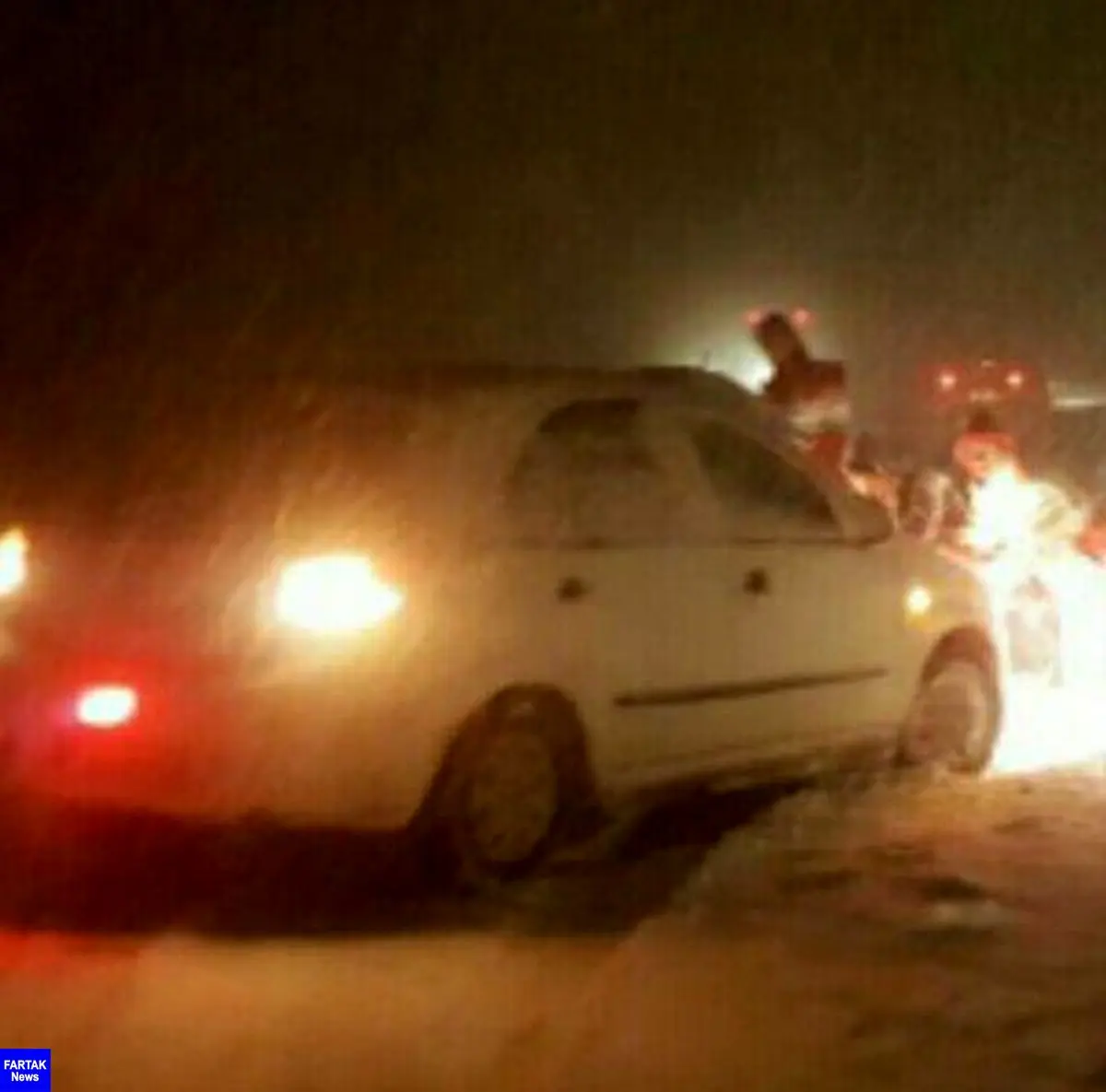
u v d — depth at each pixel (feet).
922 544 37.19
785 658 33.63
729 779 33.30
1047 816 33.86
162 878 31.09
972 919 28.04
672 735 31.89
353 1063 23.57
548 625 30.04
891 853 31.27
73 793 28.81
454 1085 22.88
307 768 28.02
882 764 36.52
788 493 34.58
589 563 30.83
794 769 34.40
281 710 27.99
